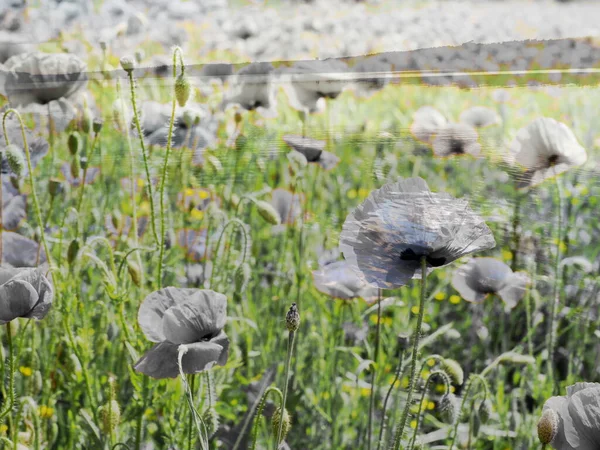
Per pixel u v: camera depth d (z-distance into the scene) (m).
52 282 2.29
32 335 2.50
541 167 2.52
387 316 3.55
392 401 2.82
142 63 3.41
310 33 8.38
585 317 3.10
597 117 3.68
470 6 8.33
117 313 2.79
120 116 2.54
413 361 1.44
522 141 2.48
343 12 9.37
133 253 2.48
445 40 7.41
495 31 7.53
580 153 2.46
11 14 6.80
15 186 2.77
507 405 2.78
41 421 2.48
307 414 2.98
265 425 2.70
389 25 8.37
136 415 2.23
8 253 2.58
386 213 1.45
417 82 3.14
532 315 2.99
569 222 3.15
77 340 2.50
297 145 3.32
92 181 3.31
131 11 7.64
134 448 2.31
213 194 3.34
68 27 7.11
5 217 2.81
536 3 8.07
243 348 3.11
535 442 2.58
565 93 3.83
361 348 3.07
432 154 3.48
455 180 3.27
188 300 1.58
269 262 3.83
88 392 2.24
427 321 3.32
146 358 1.57
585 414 1.38
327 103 3.70
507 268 2.59
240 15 8.63
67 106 2.74
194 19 8.27
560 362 3.19
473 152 3.31
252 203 3.62
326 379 3.03
